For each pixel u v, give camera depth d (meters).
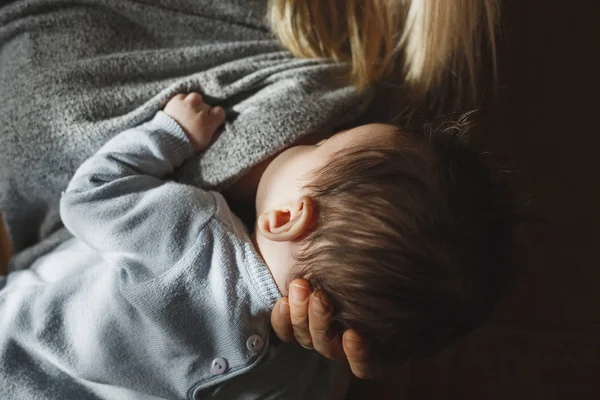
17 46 0.74
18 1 0.75
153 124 0.70
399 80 0.87
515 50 0.91
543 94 0.92
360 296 0.54
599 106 0.92
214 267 0.60
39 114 0.71
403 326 0.55
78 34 0.74
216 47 0.78
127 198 0.63
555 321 0.97
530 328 0.98
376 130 0.62
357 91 0.77
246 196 0.72
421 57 0.81
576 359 0.97
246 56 0.80
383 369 0.60
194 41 0.80
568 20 0.91
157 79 0.76
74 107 0.71
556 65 0.92
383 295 0.54
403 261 0.53
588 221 0.94
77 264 0.71
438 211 0.55
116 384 0.64
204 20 0.80
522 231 0.95
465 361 1.01
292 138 0.69
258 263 0.60
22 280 0.72
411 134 0.62
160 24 0.79
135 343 0.62
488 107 0.90
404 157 0.57
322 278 0.55
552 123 0.93
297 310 0.55
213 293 0.59
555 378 0.98
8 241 0.90
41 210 0.79
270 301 0.59
